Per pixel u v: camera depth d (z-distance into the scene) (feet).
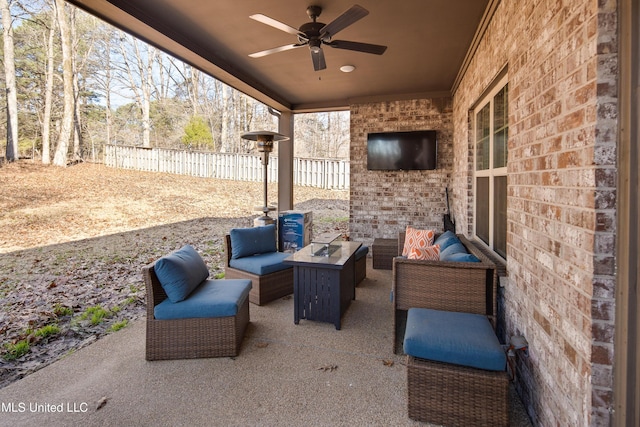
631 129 3.99
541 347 5.87
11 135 37.99
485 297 8.14
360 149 19.92
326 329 10.21
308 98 20.10
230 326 8.57
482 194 12.47
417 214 19.20
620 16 4.07
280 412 6.52
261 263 12.21
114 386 7.34
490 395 5.93
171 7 9.77
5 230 22.41
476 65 11.96
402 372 7.90
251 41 12.12
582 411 4.50
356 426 6.16
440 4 9.58
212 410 6.58
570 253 4.83
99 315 11.05
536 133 6.10
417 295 8.63
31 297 12.65
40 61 40.24
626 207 4.04
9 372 7.96
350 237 20.29
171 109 52.85
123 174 40.91
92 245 20.58
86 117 48.62
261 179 40.83
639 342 4.00
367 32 11.39
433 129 18.62
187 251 9.87
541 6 5.89
